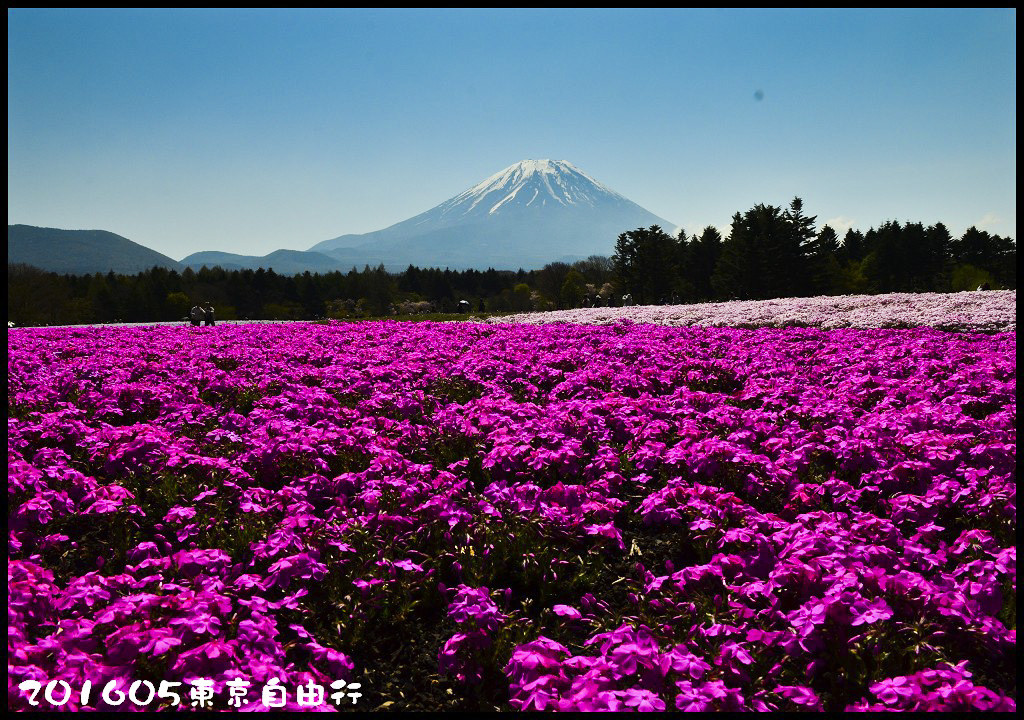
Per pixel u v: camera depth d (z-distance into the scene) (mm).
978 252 113000
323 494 6750
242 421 8961
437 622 5039
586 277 126750
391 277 138250
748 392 10438
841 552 4875
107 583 4820
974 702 3377
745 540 5215
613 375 11961
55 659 3871
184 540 5945
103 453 7523
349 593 5102
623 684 3885
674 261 103688
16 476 6164
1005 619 4637
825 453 7832
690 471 7160
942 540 5746
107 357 14609
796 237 87688
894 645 4219
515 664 3855
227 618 4516
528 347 16438
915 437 7219
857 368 12141
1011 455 6695
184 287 117500
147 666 4031
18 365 12617
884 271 105312
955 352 13570
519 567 5688
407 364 13133
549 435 7895
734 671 3926
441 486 6496
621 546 5742
